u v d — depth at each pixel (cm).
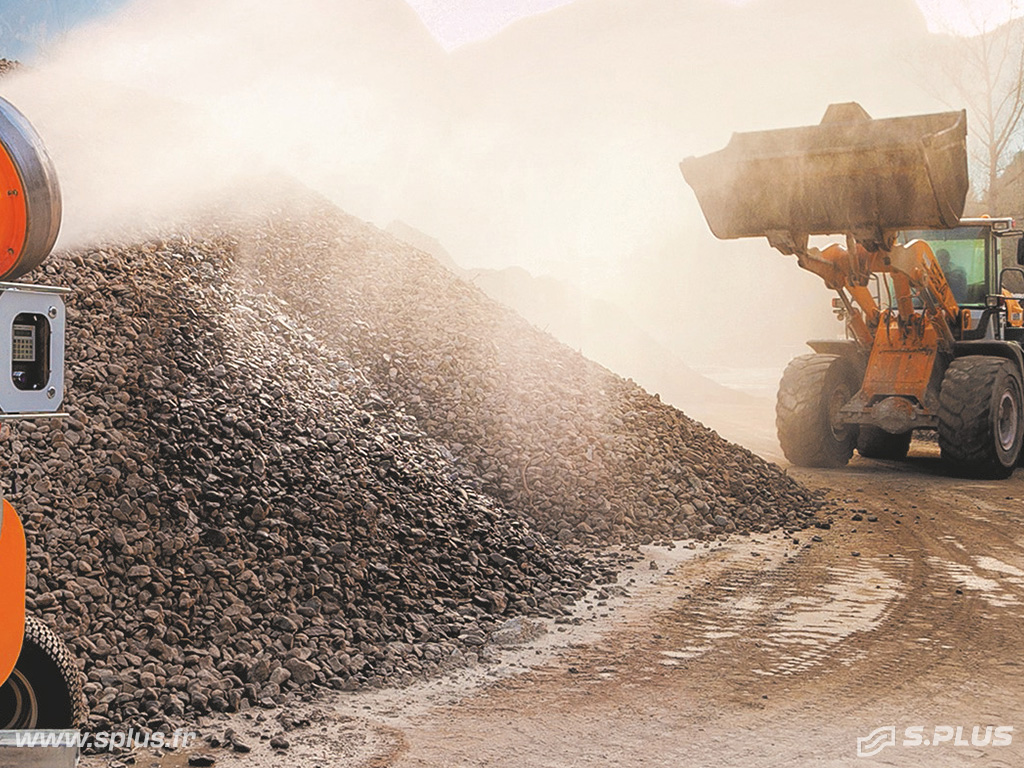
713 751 402
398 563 625
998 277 1362
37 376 284
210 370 768
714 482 981
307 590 557
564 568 707
